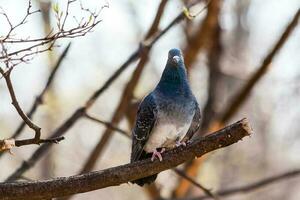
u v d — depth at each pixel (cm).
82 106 1303
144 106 1036
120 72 1334
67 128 1294
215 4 1433
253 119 2695
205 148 838
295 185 2839
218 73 1666
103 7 799
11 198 825
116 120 1377
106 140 1375
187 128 1038
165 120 1022
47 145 1245
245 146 2661
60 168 2502
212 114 1631
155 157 855
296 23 1432
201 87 2064
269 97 2631
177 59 1033
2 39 737
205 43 1552
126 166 851
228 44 2048
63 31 753
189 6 1327
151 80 2177
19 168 1224
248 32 2356
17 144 809
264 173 2680
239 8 2316
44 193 830
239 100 1502
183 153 848
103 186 846
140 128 1032
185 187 1564
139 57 1338
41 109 1811
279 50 1455
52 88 1844
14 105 777
